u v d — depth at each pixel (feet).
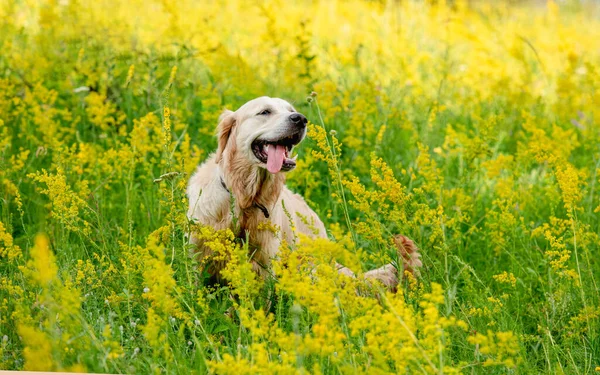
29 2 58.18
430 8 75.05
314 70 48.85
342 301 18.45
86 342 18.57
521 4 92.53
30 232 29.12
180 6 63.21
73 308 18.45
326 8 74.28
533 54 62.28
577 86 50.98
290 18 65.98
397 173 35.96
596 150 39.52
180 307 21.54
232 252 21.72
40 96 36.76
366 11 74.54
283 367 16.52
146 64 40.52
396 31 64.28
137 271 22.93
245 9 65.98
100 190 33.06
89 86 40.83
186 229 24.40
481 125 38.37
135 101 41.27
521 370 21.09
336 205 34.24
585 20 85.76
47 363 17.21
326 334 17.11
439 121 42.63
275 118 28.04
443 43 63.98
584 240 25.49
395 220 24.67
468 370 21.11
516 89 48.39
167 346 18.29
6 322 21.18
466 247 31.07
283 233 29.78
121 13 58.65
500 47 64.80
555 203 32.68
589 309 23.22
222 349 20.67
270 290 24.53
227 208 28.27
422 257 24.31
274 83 46.21
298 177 34.65
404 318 16.96
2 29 47.91
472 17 74.69
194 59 45.91
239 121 28.73
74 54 44.73
